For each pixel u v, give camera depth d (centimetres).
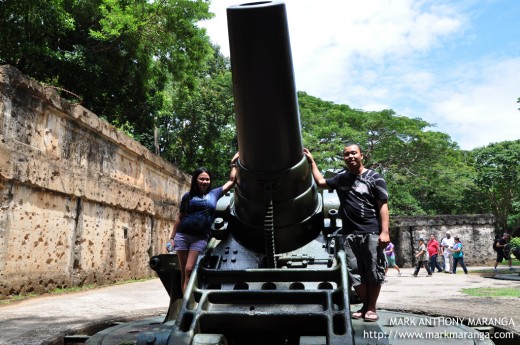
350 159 380
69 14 1357
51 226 953
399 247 2534
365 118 2631
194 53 1641
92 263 1124
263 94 318
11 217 823
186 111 2545
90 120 1096
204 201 418
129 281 1337
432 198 3369
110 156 1236
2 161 789
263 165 365
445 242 1839
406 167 2728
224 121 2605
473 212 3331
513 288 944
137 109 1727
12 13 1223
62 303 737
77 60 1418
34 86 879
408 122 2639
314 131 2478
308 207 413
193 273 367
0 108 796
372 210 376
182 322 317
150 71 1652
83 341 407
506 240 1761
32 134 891
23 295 846
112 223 1247
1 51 1233
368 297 374
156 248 1577
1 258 793
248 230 418
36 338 388
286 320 316
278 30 293
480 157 2958
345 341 286
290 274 366
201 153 2773
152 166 1556
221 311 323
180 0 1511
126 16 1401
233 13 289
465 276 1532
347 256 379
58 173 967
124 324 449
